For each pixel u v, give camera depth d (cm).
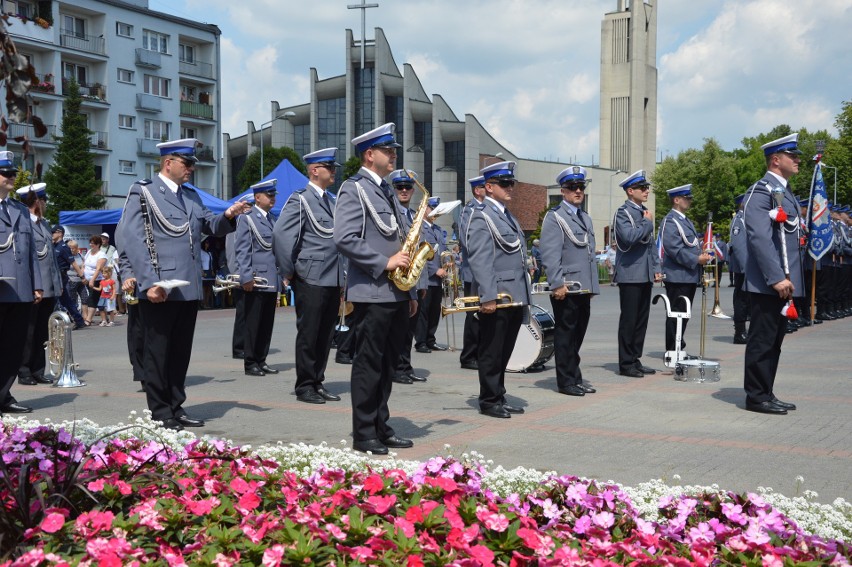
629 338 1145
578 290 980
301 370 969
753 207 865
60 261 1969
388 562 339
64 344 1088
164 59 5819
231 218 828
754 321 886
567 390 995
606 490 438
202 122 6122
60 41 5159
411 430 791
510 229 859
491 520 376
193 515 400
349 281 702
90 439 609
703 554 362
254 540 364
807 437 762
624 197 8606
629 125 9000
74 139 4759
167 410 795
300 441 747
